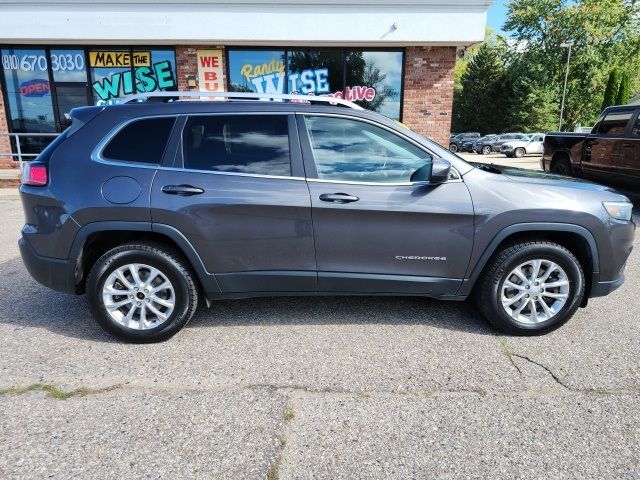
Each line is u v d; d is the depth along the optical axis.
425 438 2.40
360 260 3.36
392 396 2.76
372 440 2.38
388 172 3.32
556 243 3.46
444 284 3.43
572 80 42.88
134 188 3.22
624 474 2.16
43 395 2.74
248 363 3.11
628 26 40.69
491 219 3.29
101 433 2.42
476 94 53.44
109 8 12.16
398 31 12.26
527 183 3.40
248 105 3.35
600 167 8.76
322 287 3.43
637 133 7.93
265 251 3.32
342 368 3.05
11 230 6.97
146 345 3.36
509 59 46.47
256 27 12.29
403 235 3.31
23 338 3.45
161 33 12.33
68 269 3.30
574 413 2.61
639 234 6.87
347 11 12.16
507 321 3.46
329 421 2.53
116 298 3.36
